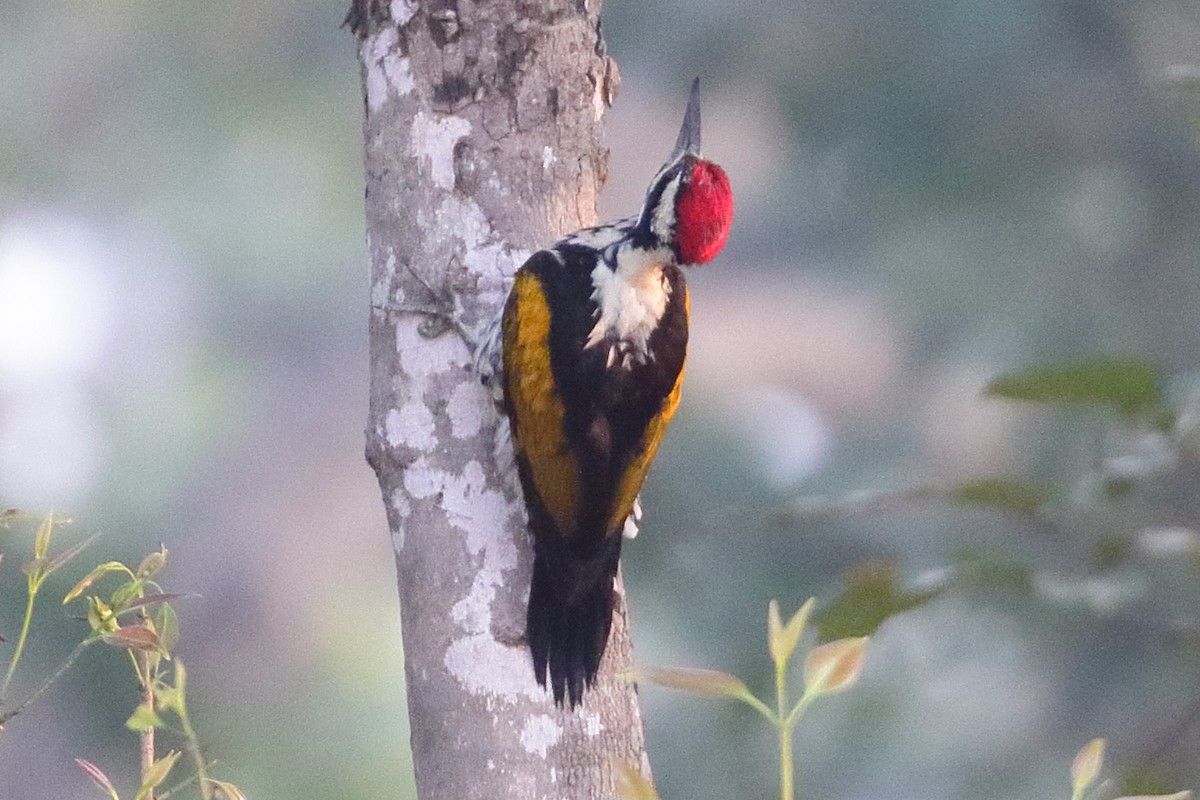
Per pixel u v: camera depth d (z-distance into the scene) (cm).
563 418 586
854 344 1805
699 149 666
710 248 617
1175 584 596
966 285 1527
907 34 1512
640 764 573
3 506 2111
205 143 2122
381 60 607
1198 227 1495
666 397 612
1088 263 1510
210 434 2234
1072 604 526
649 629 1298
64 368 2262
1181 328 1488
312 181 2142
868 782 1197
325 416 2241
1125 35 1494
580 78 613
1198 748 688
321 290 2216
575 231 615
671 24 1602
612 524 589
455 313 595
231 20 2070
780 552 1268
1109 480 550
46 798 1449
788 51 1567
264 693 2053
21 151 2123
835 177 1555
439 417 589
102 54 2109
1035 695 1173
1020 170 1504
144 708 450
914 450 1554
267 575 2186
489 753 559
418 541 584
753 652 1219
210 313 2247
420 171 600
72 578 1421
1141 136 1495
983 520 1080
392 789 1853
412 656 580
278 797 1809
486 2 601
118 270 2244
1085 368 539
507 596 573
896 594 533
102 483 2208
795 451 1644
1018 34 1482
